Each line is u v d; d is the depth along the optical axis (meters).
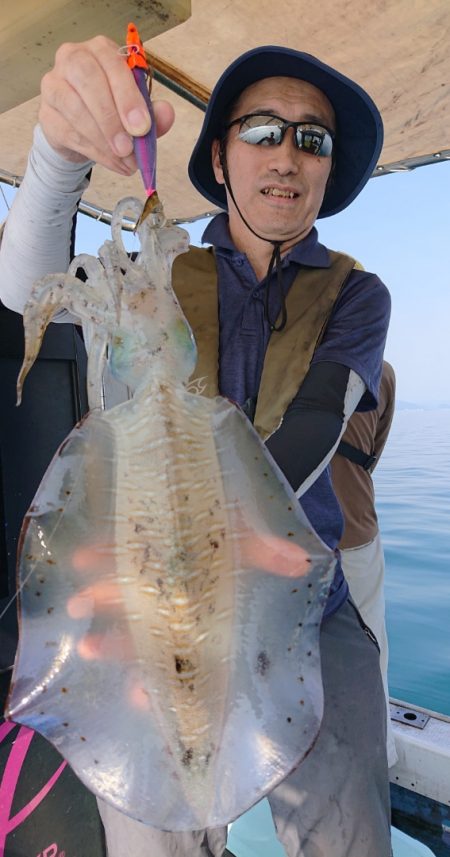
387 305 1.64
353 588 2.76
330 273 1.65
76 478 0.80
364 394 1.57
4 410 1.63
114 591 0.82
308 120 1.59
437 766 2.52
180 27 2.25
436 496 9.53
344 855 1.50
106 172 3.18
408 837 2.30
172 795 0.87
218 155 1.83
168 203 3.72
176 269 1.70
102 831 1.77
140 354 0.86
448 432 22.77
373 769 1.55
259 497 0.86
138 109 0.89
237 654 0.88
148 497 0.81
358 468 2.85
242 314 1.63
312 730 0.88
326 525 1.65
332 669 1.59
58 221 1.27
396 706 2.95
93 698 0.83
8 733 1.55
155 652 0.84
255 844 2.29
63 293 0.85
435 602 5.00
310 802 1.53
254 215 1.62
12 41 1.35
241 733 0.90
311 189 1.61
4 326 1.63
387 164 3.20
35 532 0.79
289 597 0.89
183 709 0.86
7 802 1.54
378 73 2.51
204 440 0.85
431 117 2.76
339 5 2.12
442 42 2.29
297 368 1.46
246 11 2.17
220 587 0.85
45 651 0.81
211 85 2.61
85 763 0.84
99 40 0.97
